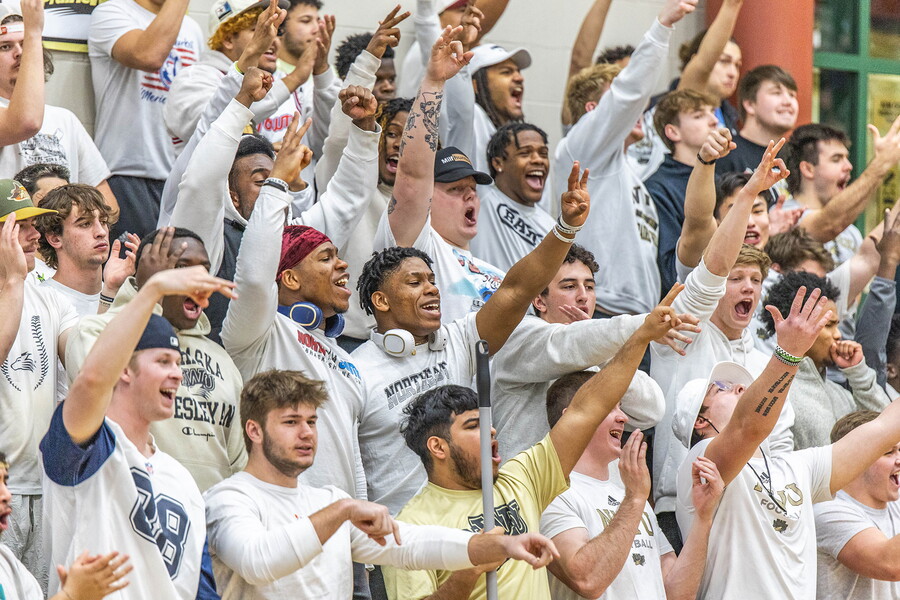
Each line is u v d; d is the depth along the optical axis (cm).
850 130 1479
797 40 1352
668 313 696
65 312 721
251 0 941
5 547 580
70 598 516
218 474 665
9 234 668
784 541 764
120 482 566
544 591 681
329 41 965
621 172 1013
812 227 1130
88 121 1033
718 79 1227
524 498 686
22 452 680
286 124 1023
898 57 1493
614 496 741
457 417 680
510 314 766
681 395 795
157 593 569
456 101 1072
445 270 856
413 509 681
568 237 748
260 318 700
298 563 582
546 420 786
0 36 879
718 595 757
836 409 920
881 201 1440
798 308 728
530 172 976
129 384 584
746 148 1166
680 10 980
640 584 714
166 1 1003
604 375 706
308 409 627
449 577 648
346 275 748
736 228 812
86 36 1027
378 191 900
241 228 799
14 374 684
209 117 830
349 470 716
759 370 875
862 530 806
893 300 1058
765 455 792
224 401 675
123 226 997
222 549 600
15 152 905
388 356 763
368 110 816
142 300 546
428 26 1101
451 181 877
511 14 1312
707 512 730
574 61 1312
